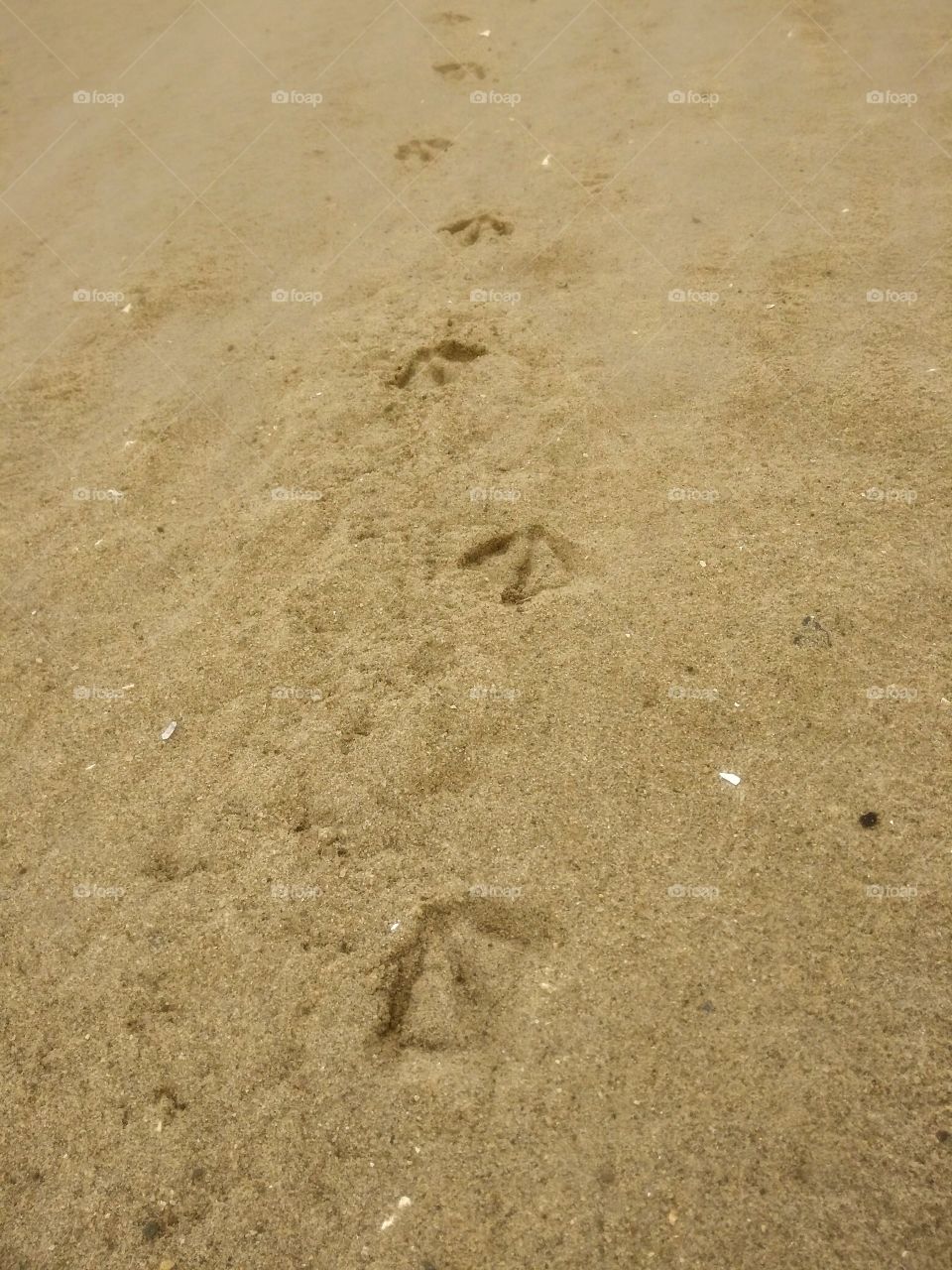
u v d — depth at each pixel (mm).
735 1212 1793
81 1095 2105
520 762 2580
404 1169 1908
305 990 2193
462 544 3271
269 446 3889
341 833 2492
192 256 5305
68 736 2904
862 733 2541
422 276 4832
